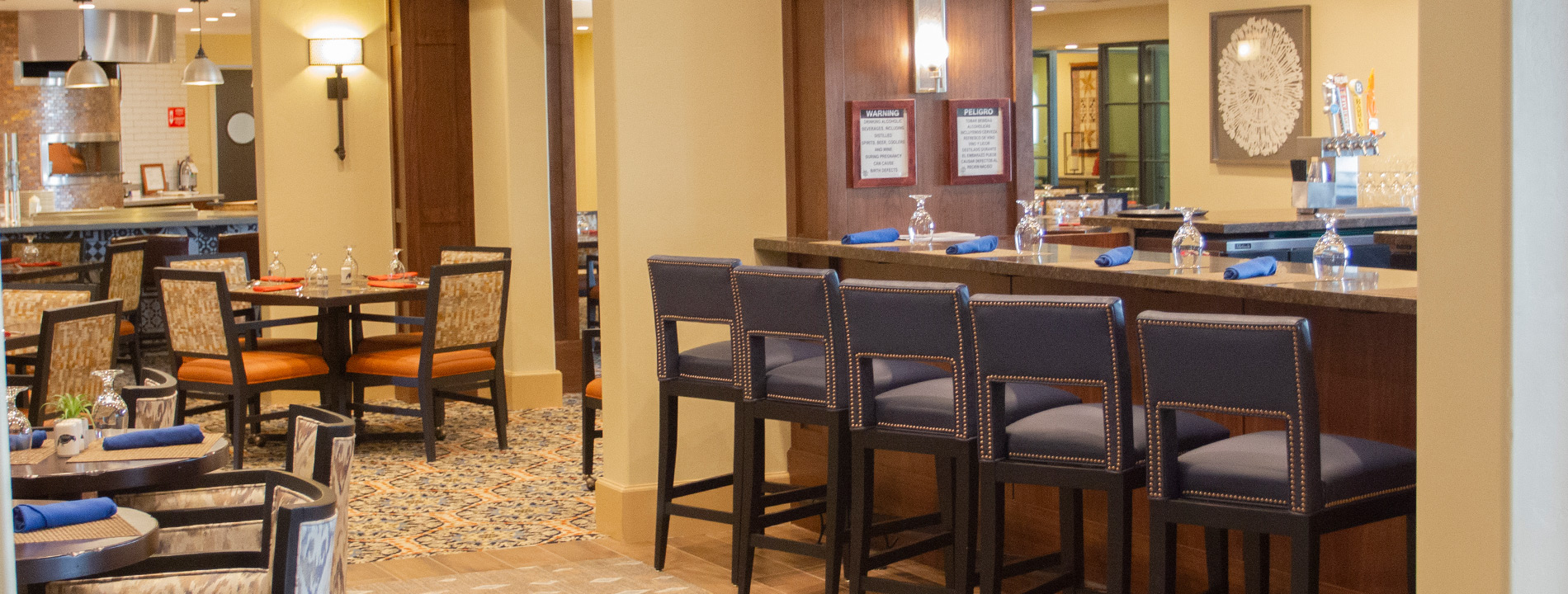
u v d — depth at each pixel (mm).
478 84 8211
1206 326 2914
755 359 4309
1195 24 11461
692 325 5352
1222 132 11219
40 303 6566
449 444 7289
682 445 5375
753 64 5387
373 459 6926
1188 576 4047
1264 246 6512
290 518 2402
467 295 6855
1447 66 2354
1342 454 3023
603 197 5285
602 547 5215
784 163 5488
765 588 4645
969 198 5668
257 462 6883
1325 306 3580
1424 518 2443
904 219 5496
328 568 2521
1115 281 3910
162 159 16688
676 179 5273
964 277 4785
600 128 5285
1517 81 2252
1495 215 2285
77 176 14375
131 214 11477
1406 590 3473
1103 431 3312
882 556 4086
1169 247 6840
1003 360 3383
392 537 5379
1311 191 7129
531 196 8273
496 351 7082
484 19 8141
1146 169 13844
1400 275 3658
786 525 5539
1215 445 3158
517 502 5953
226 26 15852
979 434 3561
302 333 8625
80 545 2807
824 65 5254
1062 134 14828
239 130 18094
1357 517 2951
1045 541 4461
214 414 8180
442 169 8227
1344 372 3566
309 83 8398
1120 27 13586
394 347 7109
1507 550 2301
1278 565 3822
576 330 8750
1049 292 4438
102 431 3932
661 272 4566
